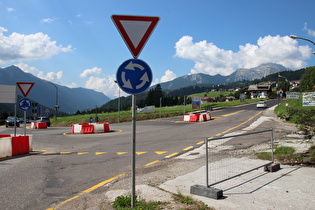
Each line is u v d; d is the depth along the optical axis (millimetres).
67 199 4980
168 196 4809
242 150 10023
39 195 5238
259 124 22141
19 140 10469
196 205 4270
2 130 31562
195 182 5805
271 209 4121
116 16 3947
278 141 11961
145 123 31125
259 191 5047
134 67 3969
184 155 9531
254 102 91438
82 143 14359
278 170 6738
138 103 130125
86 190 5547
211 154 8922
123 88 3912
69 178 6594
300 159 7746
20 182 6234
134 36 3980
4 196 5184
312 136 7312
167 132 18375
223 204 4344
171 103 124500
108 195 5023
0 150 9609
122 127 27000
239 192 5012
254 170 6785
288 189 5137
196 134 16219
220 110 53406
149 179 6270
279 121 24906
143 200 4453
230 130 17828
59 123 43375
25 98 11742
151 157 9336
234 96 166000
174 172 6926
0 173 7168
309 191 4980
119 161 8695
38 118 40438
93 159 9188
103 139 16062
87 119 42625
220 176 6223
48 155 10258
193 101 46938
